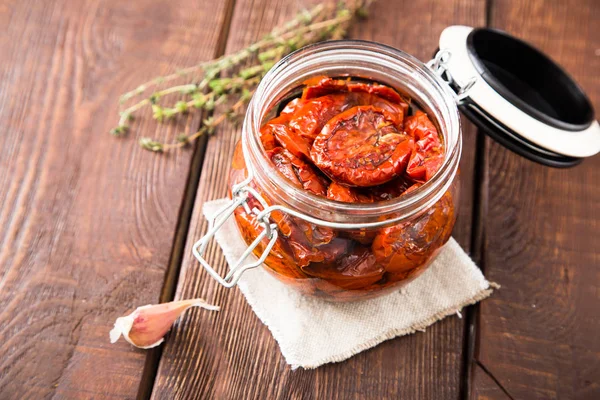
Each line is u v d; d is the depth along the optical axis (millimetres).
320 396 458
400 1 573
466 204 508
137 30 556
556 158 478
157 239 493
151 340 458
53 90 533
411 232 408
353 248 407
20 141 517
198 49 554
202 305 465
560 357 471
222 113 533
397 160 410
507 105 464
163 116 527
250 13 568
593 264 496
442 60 471
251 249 397
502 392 463
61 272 482
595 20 575
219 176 513
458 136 401
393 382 462
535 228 504
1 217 495
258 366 462
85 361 460
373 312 472
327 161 410
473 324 480
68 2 561
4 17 554
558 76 505
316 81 440
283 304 471
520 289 487
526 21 573
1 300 473
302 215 394
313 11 560
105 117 527
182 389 455
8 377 455
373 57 430
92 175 509
